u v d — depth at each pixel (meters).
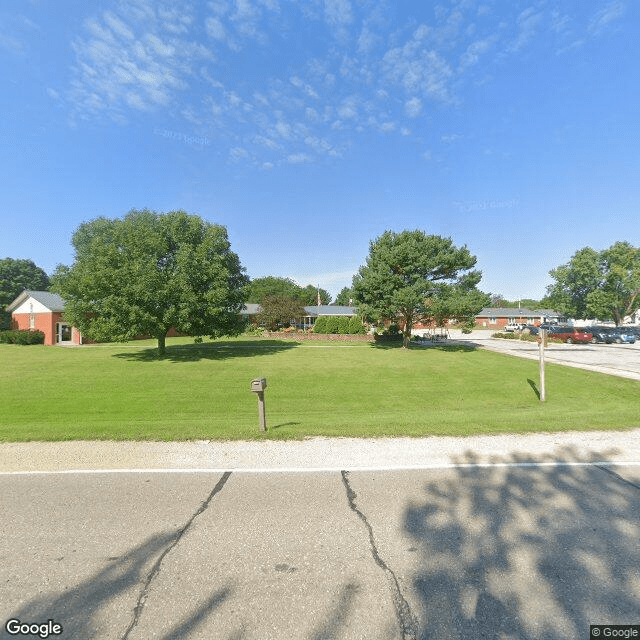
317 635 2.38
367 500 4.14
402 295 25.66
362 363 21.56
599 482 4.55
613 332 35.88
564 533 3.47
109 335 22.17
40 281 61.53
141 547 3.33
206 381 16.03
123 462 5.27
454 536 3.45
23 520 3.79
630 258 48.53
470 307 26.16
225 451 5.67
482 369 19.11
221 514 3.87
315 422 7.82
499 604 2.63
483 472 4.86
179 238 23.77
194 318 22.89
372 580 2.88
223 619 2.51
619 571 2.94
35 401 12.04
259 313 48.03
